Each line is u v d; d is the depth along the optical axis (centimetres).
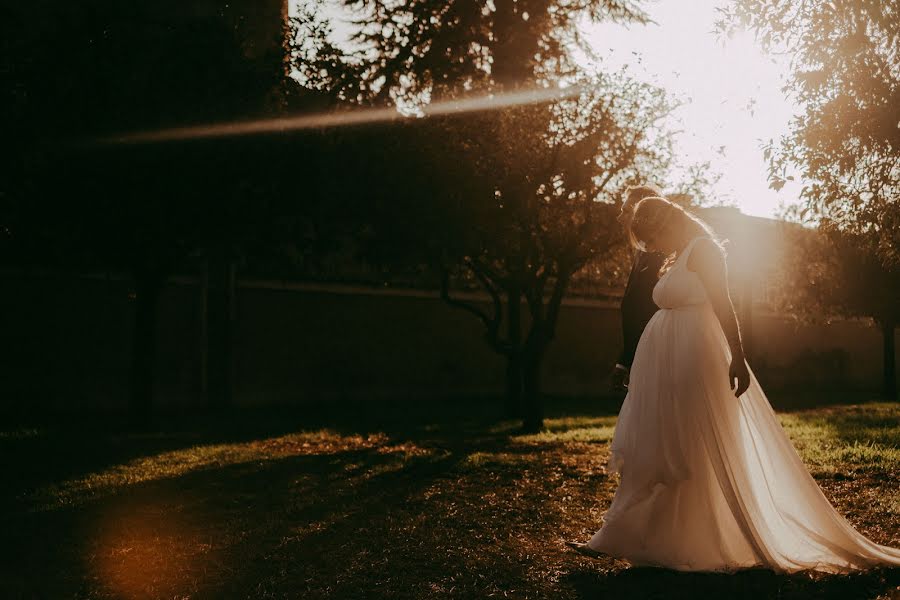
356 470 851
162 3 1114
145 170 1027
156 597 380
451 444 1170
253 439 1349
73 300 1872
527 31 1666
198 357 2025
